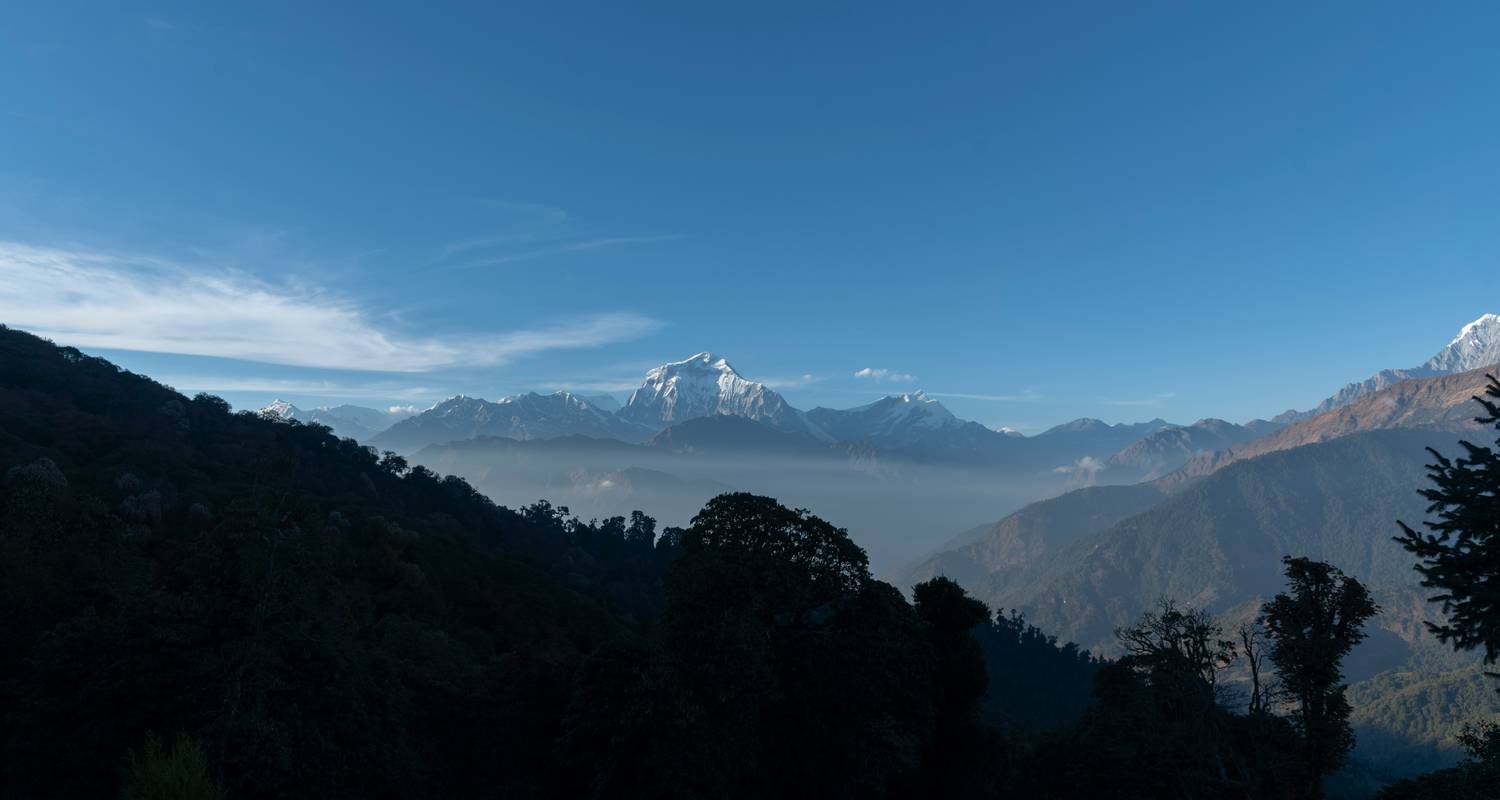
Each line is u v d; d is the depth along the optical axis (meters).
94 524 41.00
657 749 30.94
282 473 30.33
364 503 103.00
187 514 65.12
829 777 37.62
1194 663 39.56
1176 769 38.97
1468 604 23.44
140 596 30.73
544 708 37.44
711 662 34.09
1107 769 46.41
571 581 111.69
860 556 41.03
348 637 37.62
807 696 37.34
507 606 76.75
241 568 26.59
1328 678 40.94
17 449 68.81
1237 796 38.78
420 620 61.41
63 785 24.19
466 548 95.94
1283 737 40.19
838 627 39.41
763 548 39.19
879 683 37.34
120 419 102.56
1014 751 67.75
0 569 31.66
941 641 48.50
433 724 36.88
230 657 25.38
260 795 24.84
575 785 34.50
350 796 28.09
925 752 46.19
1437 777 29.31
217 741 23.62
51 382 106.94
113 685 24.80
